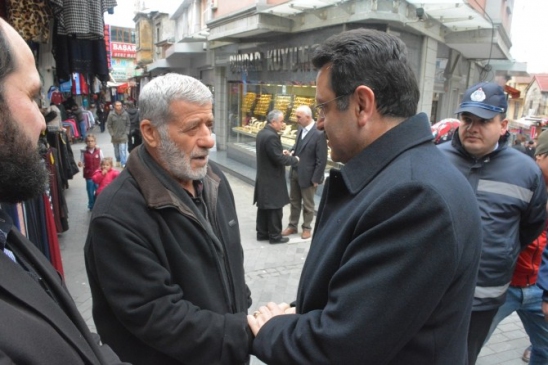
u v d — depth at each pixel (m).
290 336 1.06
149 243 1.38
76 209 6.57
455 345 1.01
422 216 0.89
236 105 11.17
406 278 0.88
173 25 22.86
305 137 5.26
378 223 0.95
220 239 1.70
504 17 9.78
